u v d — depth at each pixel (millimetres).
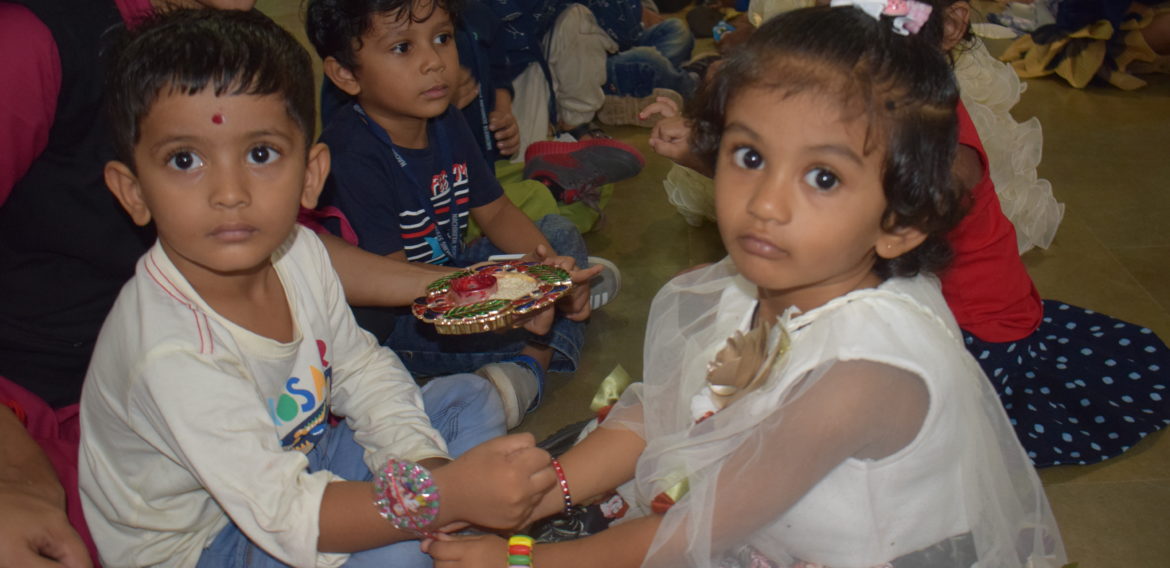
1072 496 1877
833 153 1048
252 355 1330
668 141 1790
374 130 2033
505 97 2945
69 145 1505
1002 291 1938
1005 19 4254
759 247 1108
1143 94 3727
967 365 1279
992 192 1854
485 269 1883
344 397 1568
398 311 2156
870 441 1164
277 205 1241
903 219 1104
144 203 1279
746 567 1356
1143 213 2881
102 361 1312
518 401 2057
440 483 1304
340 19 1901
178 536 1374
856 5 1101
